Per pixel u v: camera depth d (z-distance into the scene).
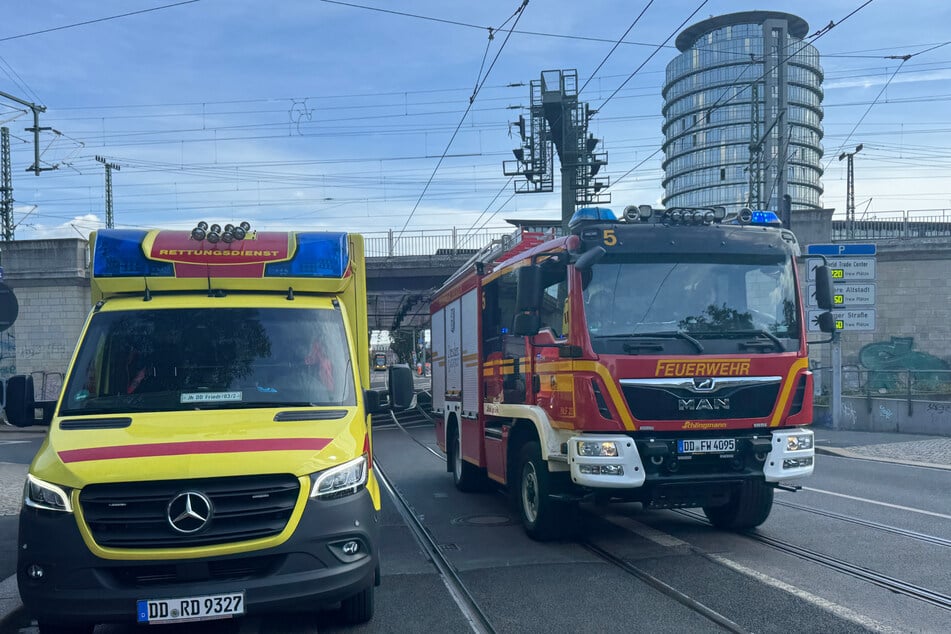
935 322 28.47
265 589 4.57
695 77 110.94
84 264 32.28
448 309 12.77
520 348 8.72
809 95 108.06
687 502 7.36
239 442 4.92
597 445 7.02
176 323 5.97
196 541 4.57
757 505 8.15
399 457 17.44
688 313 7.46
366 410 5.89
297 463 4.80
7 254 31.94
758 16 106.56
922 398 20.16
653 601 6.00
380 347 93.19
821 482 11.76
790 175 105.75
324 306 6.30
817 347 29.42
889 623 5.33
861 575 6.52
